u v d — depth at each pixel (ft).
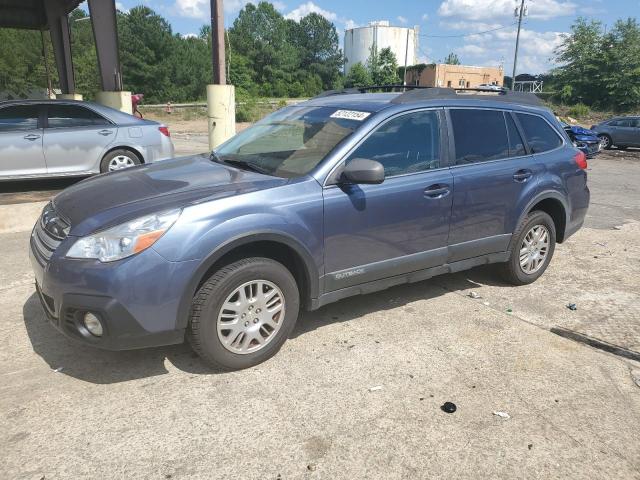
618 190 37.52
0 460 8.57
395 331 13.46
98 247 9.80
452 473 8.56
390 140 12.98
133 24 210.18
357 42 333.83
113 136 28.37
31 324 13.34
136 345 10.12
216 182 11.67
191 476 8.33
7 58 138.82
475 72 260.42
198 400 10.30
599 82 147.43
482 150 14.88
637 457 9.07
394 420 9.84
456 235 14.35
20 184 30.81
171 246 9.95
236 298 11.03
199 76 233.14
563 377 11.50
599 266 19.25
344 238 12.17
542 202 16.75
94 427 9.45
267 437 9.29
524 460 8.91
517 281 16.67
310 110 14.65
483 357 12.26
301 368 11.55
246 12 304.09
